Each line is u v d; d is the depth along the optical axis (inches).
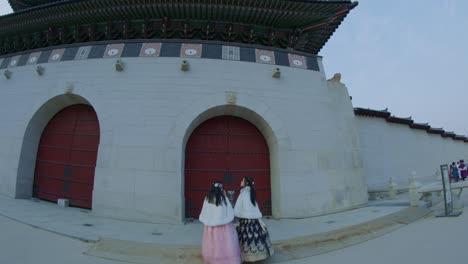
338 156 416.8
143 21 441.7
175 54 394.3
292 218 368.2
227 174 396.8
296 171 381.7
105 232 285.0
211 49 402.6
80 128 430.0
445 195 356.8
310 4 408.2
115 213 351.6
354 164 434.6
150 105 374.9
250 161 406.9
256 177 403.2
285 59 420.2
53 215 342.0
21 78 450.3
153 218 344.2
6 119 448.1
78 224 307.6
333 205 396.8
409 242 253.9
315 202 382.9
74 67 410.9
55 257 214.1
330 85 440.8
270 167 408.8
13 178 422.3
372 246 249.1
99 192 359.9
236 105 383.2
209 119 409.1
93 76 397.4
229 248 195.9
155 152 360.2
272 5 407.5
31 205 388.8
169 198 347.9
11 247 229.5
